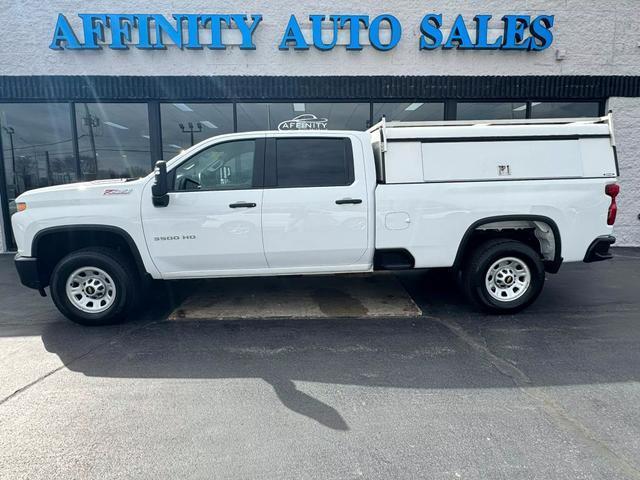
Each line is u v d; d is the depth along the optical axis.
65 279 4.38
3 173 8.59
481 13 8.41
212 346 3.97
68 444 2.52
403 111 8.72
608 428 2.65
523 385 3.21
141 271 4.43
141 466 2.33
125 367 3.55
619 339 4.08
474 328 4.39
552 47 8.52
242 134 4.45
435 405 2.93
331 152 4.48
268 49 8.34
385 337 4.17
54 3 8.05
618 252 8.34
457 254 4.59
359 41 8.31
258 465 2.33
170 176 4.34
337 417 2.80
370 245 4.52
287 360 3.67
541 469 2.28
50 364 3.61
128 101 8.44
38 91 8.22
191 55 8.27
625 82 8.62
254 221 4.37
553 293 5.63
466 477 2.23
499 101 8.76
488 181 4.50
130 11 8.16
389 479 2.22
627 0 8.46
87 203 4.32
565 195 4.55
